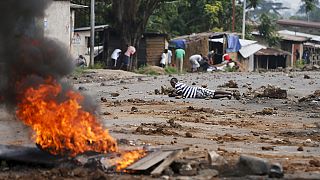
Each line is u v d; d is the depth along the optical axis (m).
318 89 30.92
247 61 63.03
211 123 17.88
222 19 70.19
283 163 10.88
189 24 67.44
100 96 25.73
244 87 31.27
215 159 10.09
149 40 51.50
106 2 54.12
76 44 51.16
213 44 59.72
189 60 53.66
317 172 9.95
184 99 25.14
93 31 45.78
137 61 50.50
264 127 17.48
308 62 77.25
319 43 80.50
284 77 38.97
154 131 15.10
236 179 9.18
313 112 21.86
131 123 17.00
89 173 9.33
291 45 73.94
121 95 26.50
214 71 49.62
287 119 19.73
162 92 27.59
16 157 10.12
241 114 20.72
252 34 71.88
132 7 46.97
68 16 43.97
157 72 45.78
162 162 9.60
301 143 14.31
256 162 9.60
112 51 49.72
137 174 9.36
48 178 9.15
